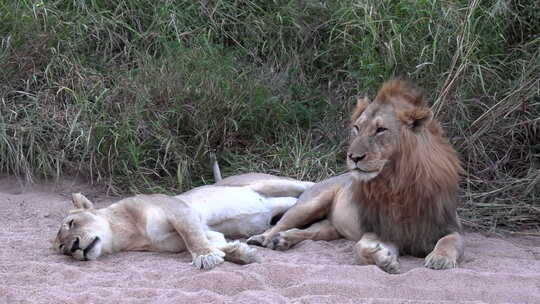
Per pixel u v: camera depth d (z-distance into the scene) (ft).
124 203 28.14
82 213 27.09
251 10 44.34
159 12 42.65
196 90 38.47
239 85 39.32
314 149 38.47
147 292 22.15
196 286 22.85
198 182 37.29
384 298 21.91
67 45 40.65
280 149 38.27
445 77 37.50
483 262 25.75
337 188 29.68
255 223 31.73
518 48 39.22
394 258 24.57
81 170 37.11
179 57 39.65
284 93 41.01
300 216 29.84
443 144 26.45
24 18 40.11
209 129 38.32
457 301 21.54
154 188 35.99
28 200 34.58
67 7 42.50
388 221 25.85
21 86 39.29
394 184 25.20
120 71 40.55
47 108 38.22
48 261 26.09
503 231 32.68
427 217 25.63
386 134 24.90
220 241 27.55
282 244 28.37
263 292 22.06
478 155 36.68
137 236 27.81
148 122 38.09
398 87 25.75
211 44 41.63
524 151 37.19
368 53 39.24
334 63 42.83
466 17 36.76
